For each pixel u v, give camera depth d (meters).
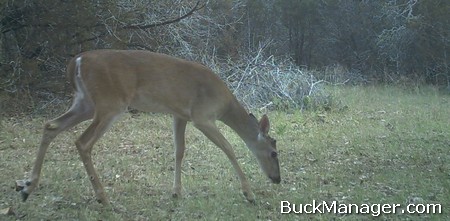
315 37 19.62
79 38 10.45
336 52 19.33
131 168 6.55
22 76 10.04
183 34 11.98
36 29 10.38
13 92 9.77
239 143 7.66
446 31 16.78
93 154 7.11
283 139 8.05
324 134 8.32
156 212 5.32
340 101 11.18
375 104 11.67
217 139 5.66
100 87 5.39
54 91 10.37
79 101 5.60
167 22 11.34
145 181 6.11
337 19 18.94
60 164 6.66
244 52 13.19
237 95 10.72
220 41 13.41
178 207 5.46
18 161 6.73
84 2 10.20
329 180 6.34
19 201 5.48
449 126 9.05
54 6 10.13
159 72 5.56
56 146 7.44
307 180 6.32
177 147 5.75
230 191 5.89
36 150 7.25
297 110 10.05
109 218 5.15
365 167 6.80
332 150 7.51
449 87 15.75
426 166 6.87
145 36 11.42
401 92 14.21
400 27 17.11
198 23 12.42
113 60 5.45
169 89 5.57
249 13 18.02
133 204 5.48
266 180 6.28
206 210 5.39
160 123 8.80
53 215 5.19
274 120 9.30
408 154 7.36
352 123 9.23
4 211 5.18
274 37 18.88
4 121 8.61
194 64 5.73
